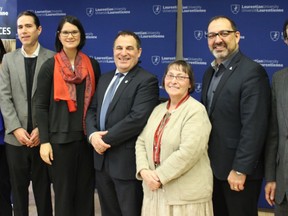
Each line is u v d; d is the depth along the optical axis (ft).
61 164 8.48
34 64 9.06
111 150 7.91
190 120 6.89
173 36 11.60
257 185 7.50
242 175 6.97
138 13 11.84
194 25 11.40
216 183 7.75
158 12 11.66
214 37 7.34
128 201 7.87
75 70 8.43
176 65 7.24
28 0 12.68
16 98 9.01
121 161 7.80
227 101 7.18
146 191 7.31
